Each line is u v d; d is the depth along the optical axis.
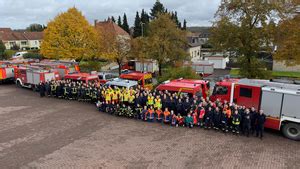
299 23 19.78
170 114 17.06
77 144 13.97
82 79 25.95
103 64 49.91
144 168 11.30
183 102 17.31
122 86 21.72
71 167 11.51
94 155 12.62
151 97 18.23
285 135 14.55
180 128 16.39
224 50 24.66
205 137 14.80
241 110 15.15
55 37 36.19
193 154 12.61
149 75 25.64
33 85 28.39
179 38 30.64
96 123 17.48
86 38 37.31
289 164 11.51
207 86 20.94
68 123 17.48
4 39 89.06
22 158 12.43
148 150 13.11
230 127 15.52
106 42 33.56
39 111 20.42
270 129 16.05
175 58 30.62
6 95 26.31
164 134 15.34
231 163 11.66
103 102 20.33
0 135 15.33
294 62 20.50
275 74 40.88
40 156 12.61
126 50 33.22
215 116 15.69
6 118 18.59
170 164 11.64
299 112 13.74
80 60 40.94
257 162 11.71
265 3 21.81
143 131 15.88
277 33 21.80
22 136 15.18
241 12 23.23
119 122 17.70
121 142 14.16
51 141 14.41
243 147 13.38
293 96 13.84
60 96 24.69
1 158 12.45
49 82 25.56
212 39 25.09
